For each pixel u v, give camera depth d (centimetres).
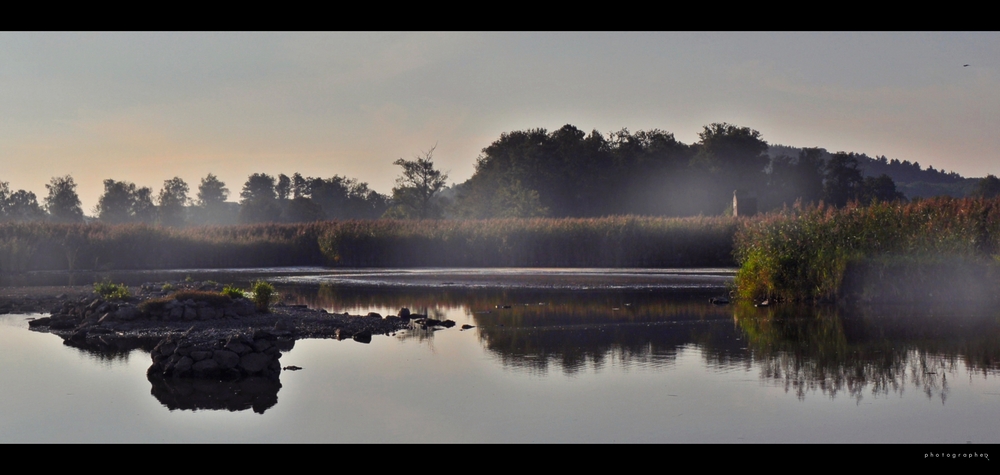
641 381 1120
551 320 1789
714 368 1207
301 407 1003
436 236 4406
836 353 1321
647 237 4216
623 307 2055
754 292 2194
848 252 2162
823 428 885
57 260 4328
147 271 4069
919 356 1286
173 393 1090
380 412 973
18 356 1375
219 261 4597
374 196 14950
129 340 1536
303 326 1658
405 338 1532
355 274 3556
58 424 943
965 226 2208
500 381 1130
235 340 1220
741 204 6162
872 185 9931
